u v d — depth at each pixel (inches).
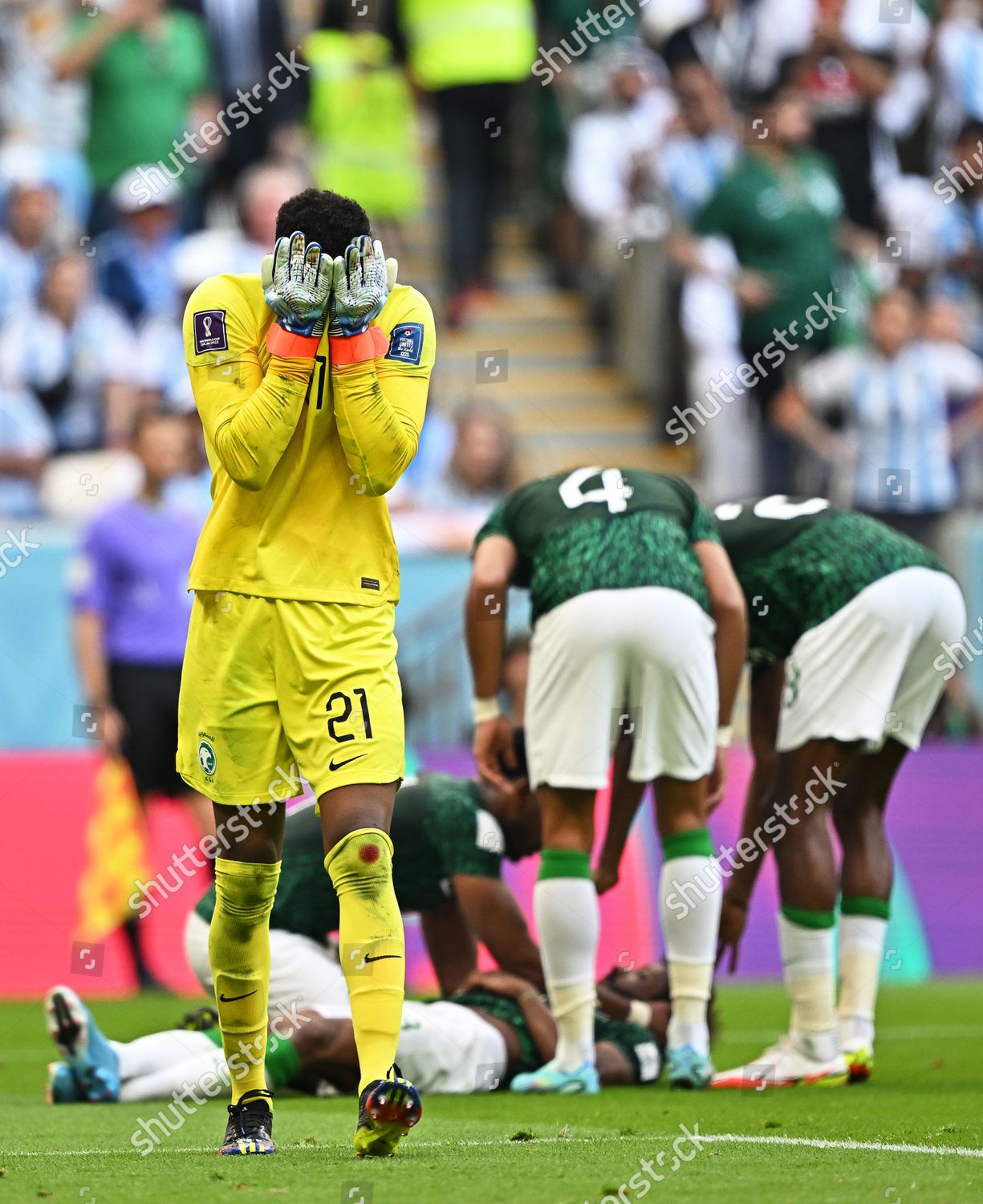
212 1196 389.4
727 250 1577.3
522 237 1868.8
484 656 719.1
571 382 1748.3
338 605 466.6
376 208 1669.5
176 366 1568.7
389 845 460.1
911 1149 482.0
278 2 1642.5
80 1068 659.4
